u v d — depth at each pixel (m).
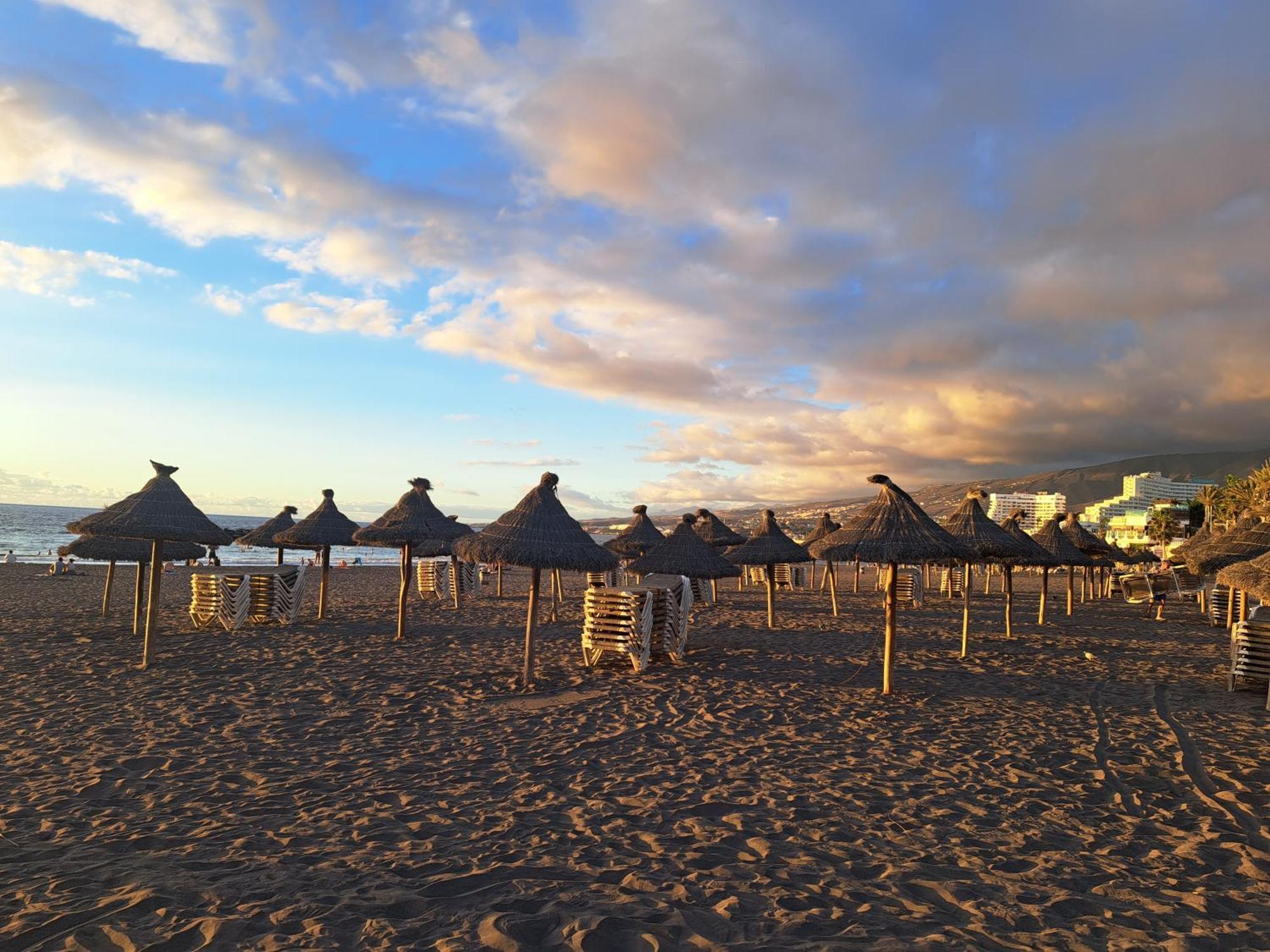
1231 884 4.00
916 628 15.99
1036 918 3.58
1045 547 17.88
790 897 3.75
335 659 11.16
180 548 14.63
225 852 4.27
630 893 3.76
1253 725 7.66
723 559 13.52
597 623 10.62
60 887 3.73
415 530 13.65
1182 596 23.62
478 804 5.18
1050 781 5.84
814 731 7.38
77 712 7.75
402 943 3.20
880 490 9.87
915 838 4.64
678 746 6.76
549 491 10.20
